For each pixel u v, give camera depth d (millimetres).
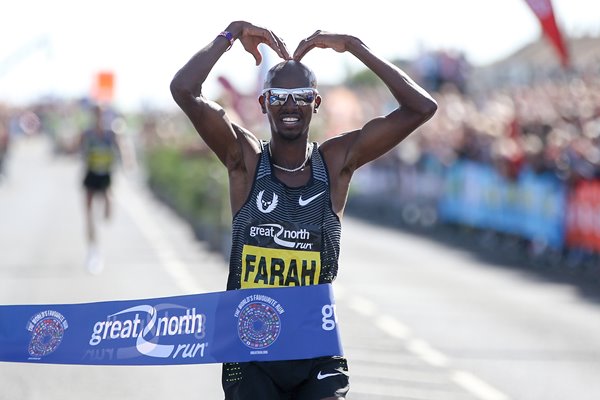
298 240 13656
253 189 13758
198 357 13906
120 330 14227
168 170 76375
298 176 13828
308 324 13719
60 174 116062
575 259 42656
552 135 45781
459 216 57625
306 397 13656
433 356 25938
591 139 43000
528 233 47375
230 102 49625
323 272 13781
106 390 21984
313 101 13734
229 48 14219
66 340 14258
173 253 47500
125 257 45594
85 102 145750
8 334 14312
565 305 34312
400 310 32969
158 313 14172
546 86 56156
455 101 63344
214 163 50719
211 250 48250
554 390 22406
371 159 14125
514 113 52219
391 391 22156
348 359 25438
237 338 13812
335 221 13812
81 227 60312
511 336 28750
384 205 71812
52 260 44156
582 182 41844
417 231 61219
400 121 13977
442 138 61062
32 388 22156
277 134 13758
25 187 95500
